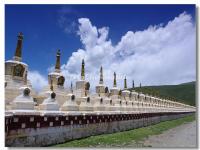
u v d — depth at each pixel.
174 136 31.77
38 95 26.56
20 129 17.81
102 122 29.80
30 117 18.67
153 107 56.25
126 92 42.91
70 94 25.08
